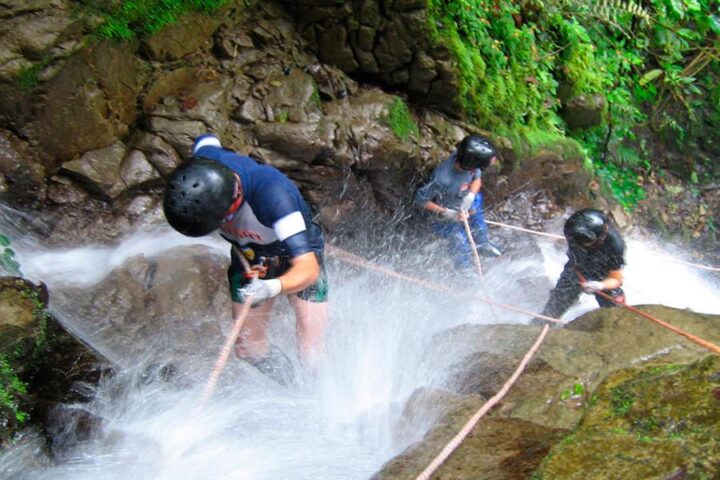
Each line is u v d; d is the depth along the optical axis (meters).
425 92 7.35
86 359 4.35
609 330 3.75
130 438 3.84
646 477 2.12
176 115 6.22
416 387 3.87
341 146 6.60
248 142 6.45
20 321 4.02
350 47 7.08
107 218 5.82
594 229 5.39
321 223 6.75
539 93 8.66
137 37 6.12
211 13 6.56
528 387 3.35
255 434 3.83
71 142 5.76
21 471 3.56
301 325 4.51
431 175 7.01
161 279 5.44
